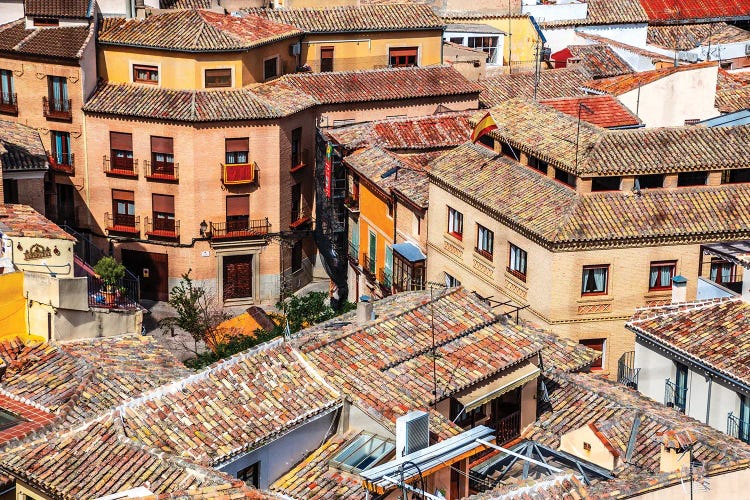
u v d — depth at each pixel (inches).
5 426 1844.2
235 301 3267.7
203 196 3189.0
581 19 4288.9
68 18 3250.5
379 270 3024.1
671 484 1576.0
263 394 1786.4
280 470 1758.1
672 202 2477.9
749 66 4197.8
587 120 2829.7
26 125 3169.3
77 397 1883.6
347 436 1795.0
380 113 3479.3
